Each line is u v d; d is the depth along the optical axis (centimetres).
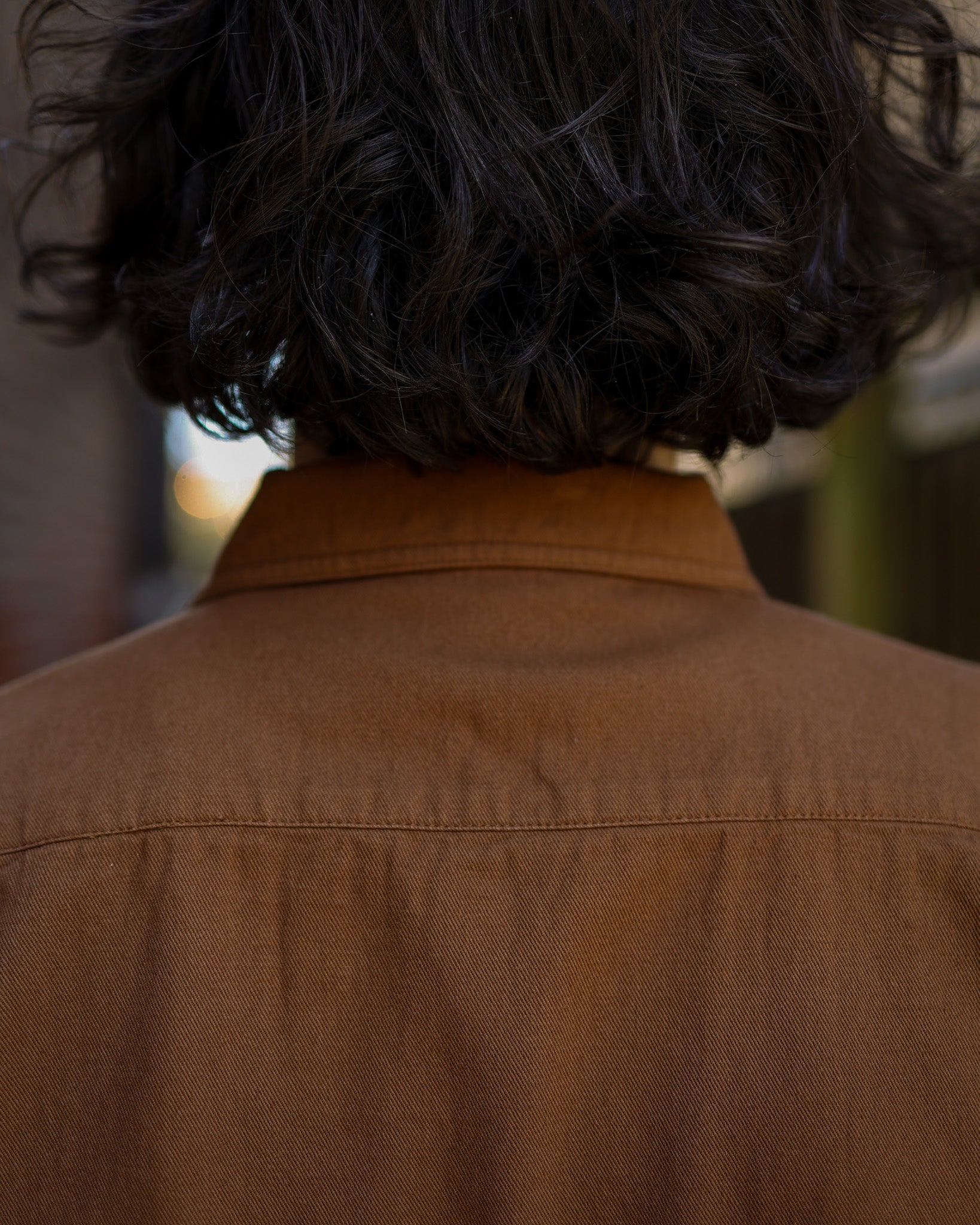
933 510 362
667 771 49
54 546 319
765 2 46
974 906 46
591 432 49
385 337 46
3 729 52
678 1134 44
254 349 48
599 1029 46
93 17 57
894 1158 44
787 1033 45
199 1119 44
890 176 62
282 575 57
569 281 46
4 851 48
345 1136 45
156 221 58
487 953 46
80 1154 44
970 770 50
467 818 48
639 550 56
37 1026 45
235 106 52
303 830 48
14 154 83
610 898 47
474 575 55
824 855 48
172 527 594
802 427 64
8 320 256
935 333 107
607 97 44
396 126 45
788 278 46
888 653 57
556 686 50
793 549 472
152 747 50
